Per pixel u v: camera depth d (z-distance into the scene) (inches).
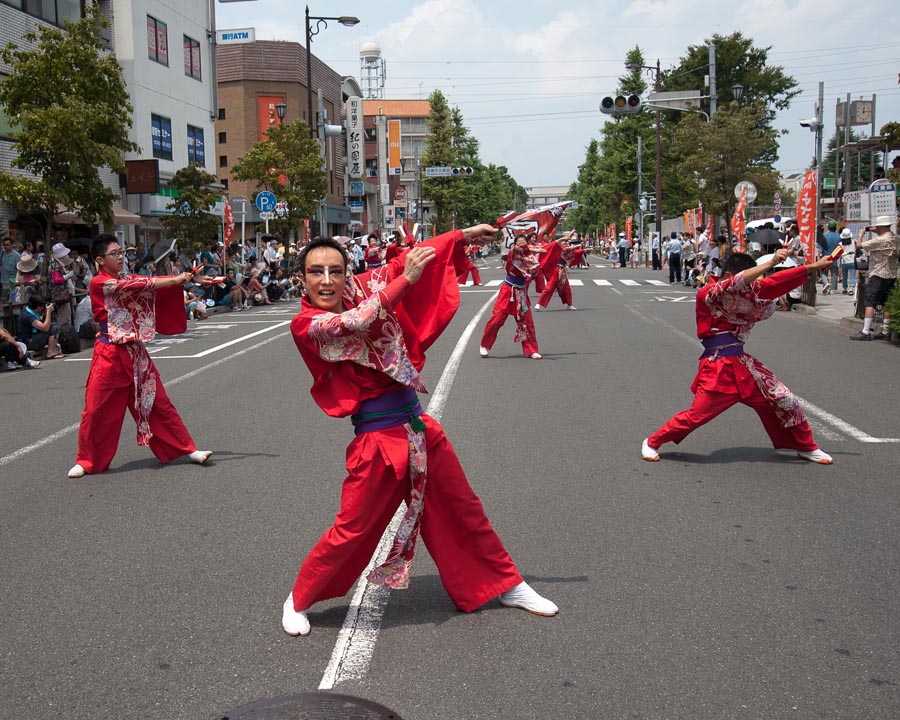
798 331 581.9
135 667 139.9
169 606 163.8
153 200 1088.2
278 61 1818.4
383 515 148.4
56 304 592.1
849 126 1187.3
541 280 549.3
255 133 1812.3
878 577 170.7
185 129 1197.1
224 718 123.8
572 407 340.8
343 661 140.2
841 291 884.6
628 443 283.1
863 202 626.8
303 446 290.2
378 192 2632.9
